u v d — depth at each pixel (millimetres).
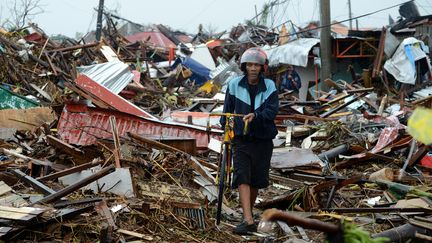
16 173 6730
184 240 5551
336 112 15617
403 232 5488
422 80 23891
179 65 27812
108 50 25188
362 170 10047
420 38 26656
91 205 5723
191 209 6133
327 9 23062
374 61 25109
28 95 16875
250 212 5938
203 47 32406
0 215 5117
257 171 6113
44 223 5230
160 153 7930
